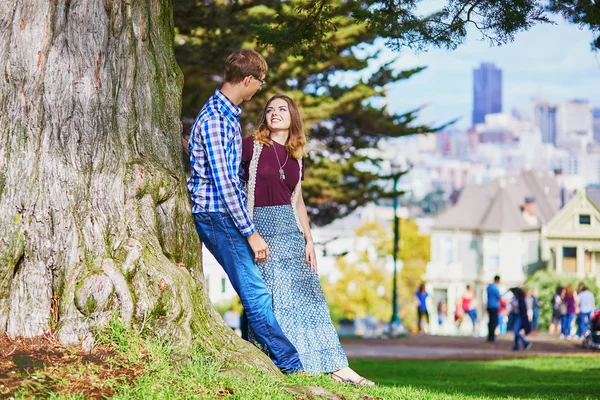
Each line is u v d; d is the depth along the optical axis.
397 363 16.86
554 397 8.01
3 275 4.79
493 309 24.08
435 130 20.56
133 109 5.30
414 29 7.59
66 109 5.04
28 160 4.93
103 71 5.17
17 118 4.96
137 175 5.16
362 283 63.50
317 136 20.83
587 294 26.61
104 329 4.75
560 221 65.88
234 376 4.79
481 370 14.27
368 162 20.88
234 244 5.48
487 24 7.58
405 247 69.19
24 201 4.88
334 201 20.94
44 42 5.03
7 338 4.71
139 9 5.45
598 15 7.73
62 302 4.77
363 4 7.81
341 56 17.50
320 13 8.03
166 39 5.75
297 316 5.72
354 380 5.76
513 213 68.75
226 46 14.67
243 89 5.46
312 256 5.84
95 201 5.01
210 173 5.43
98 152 5.08
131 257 4.93
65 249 4.87
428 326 41.72
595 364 15.05
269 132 5.79
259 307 5.54
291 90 17.97
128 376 4.50
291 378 5.25
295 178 5.80
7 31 5.02
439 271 69.19
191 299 5.09
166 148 5.44
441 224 70.00
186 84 15.59
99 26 5.17
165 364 4.67
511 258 67.88
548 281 53.72
